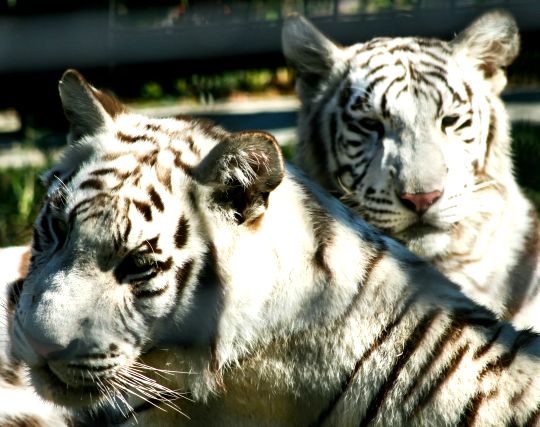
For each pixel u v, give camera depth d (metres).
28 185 16.27
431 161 10.57
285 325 7.38
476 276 10.91
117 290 6.92
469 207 10.95
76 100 7.61
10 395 8.44
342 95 11.55
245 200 7.24
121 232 6.86
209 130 7.80
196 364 7.43
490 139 11.61
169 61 21.20
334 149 11.55
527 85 23.55
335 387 7.44
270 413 7.70
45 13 18.56
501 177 11.70
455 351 7.32
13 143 21.61
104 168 7.16
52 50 18.94
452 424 7.18
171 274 7.06
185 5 21.70
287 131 21.62
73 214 6.95
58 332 6.69
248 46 21.48
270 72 27.27
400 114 10.88
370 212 10.98
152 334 7.16
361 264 7.57
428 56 11.41
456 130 11.11
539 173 17.36
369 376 7.38
